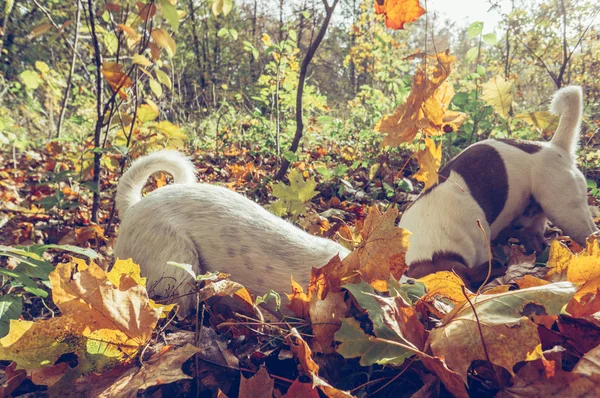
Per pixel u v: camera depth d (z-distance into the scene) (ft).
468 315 1.49
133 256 2.42
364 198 4.63
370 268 1.98
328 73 22.47
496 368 1.41
